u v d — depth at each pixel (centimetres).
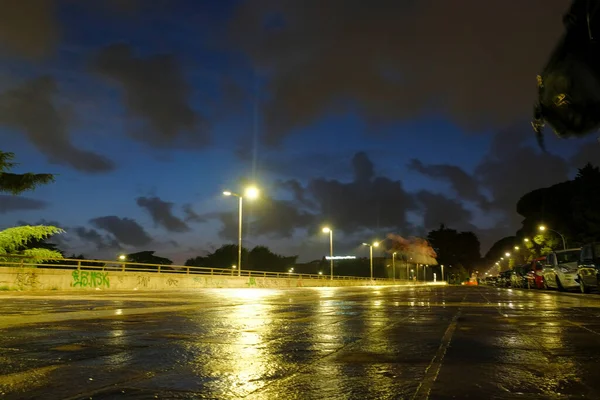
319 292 3117
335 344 626
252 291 3303
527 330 779
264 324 866
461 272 18212
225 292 2953
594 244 2208
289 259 13938
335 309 1272
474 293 2783
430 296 2280
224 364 491
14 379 420
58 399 357
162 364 489
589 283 2277
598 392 380
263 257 13700
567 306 1400
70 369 462
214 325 845
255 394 377
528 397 366
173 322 893
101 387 394
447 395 372
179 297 2030
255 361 508
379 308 1316
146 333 727
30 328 789
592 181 5450
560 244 6788
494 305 1459
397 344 627
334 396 372
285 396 372
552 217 6925
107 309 1226
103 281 3300
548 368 471
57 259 3108
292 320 943
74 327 806
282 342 642
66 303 1503
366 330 780
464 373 450
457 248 18450
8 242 3188
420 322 911
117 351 565
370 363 499
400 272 16475
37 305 1392
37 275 2889
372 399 363
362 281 8581
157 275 3772
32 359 512
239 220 4934
